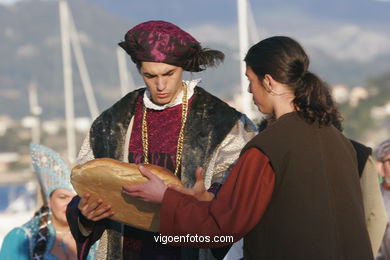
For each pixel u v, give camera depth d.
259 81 4.21
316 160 4.05
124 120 4.92
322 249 3.93
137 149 4.85
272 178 4.02
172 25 4.68
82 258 4.72
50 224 6.07
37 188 6.25
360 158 4.90
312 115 4.10
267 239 4.04
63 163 6.12
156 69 4.61
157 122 4.84
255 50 4.22
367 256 4.04
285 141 4.04
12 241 6.05
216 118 4.80
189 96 4.85
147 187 4.26
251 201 4.01
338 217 4.05
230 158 4.73
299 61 4.13
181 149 4.79
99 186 4.40
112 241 4.77
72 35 81.19
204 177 4.73
